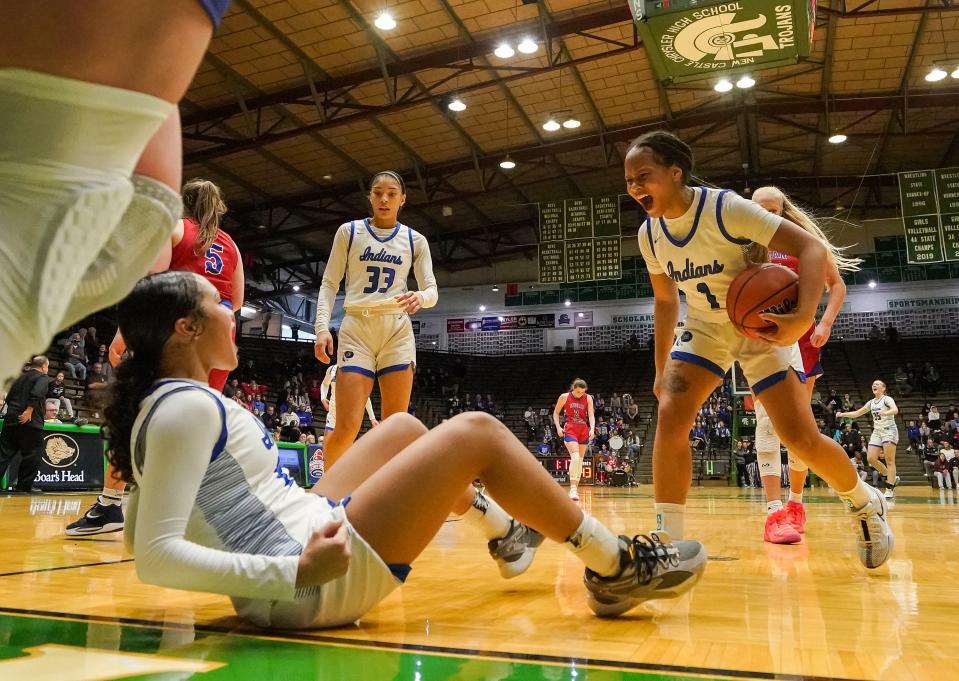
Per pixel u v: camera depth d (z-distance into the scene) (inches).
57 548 125.3
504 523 84.9
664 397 93.7
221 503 53.2
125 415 52.9
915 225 614.5
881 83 596.7
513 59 538.6
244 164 698.2
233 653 50.3
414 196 791.7
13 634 56.2
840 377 932.0
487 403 1001.5
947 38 522.6
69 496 322.7
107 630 58.1
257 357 954.7
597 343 1099.9
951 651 53.6
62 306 33.0
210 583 48.8
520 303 1142.3
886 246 995.9
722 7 303.7
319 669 46.3
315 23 472.4
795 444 94.7
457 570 102.4
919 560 113.3
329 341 141.6
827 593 81.8
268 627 59.1
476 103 609.6
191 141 608.4
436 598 78.4
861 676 46.4
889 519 211.3
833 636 59.1
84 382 543.5
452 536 155.8
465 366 1079.0
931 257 605.3
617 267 665.6
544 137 682.2
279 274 1059.3
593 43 523.2
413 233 148.9
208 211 114.4
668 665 48.8
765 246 87.8
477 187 815.1
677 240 93.0
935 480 615.2
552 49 526.0
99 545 130.6
